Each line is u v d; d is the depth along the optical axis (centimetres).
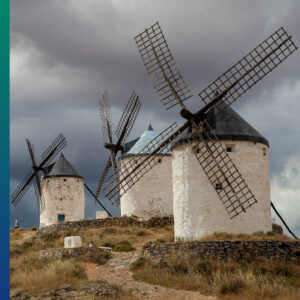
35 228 4316
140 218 3694
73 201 4447
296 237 2816
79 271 2208
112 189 2917
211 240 2398
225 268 2169
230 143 2603
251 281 1911
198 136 2616
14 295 1791
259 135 2695
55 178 4444
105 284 1939
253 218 2562
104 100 4322
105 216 3881
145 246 2486
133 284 2061
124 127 4181
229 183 2491
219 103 2656
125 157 3891
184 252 2367
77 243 2628
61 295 1791
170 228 3519
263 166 2662
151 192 3828
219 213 2553
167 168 3891
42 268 2341
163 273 2175
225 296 1827
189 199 2630
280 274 2078
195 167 2634
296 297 1750
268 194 2664
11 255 2980
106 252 2597
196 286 1970
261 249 2305
